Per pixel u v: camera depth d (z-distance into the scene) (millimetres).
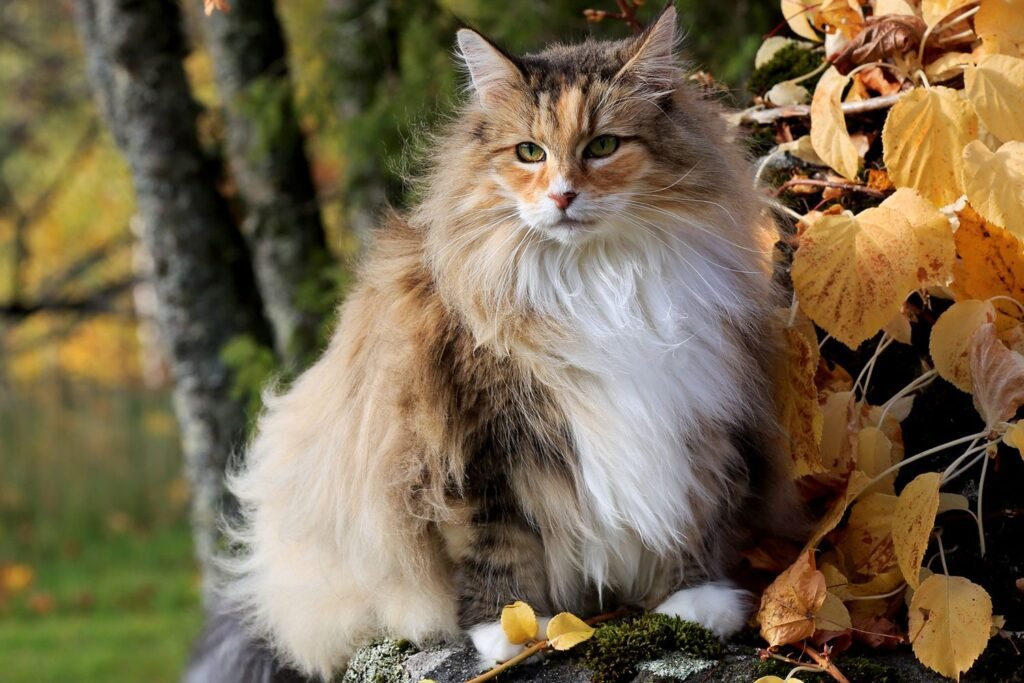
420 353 2764
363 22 5508
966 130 2713
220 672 3361
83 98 12914
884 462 2814
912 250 2646
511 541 2791
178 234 6188
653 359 2699
